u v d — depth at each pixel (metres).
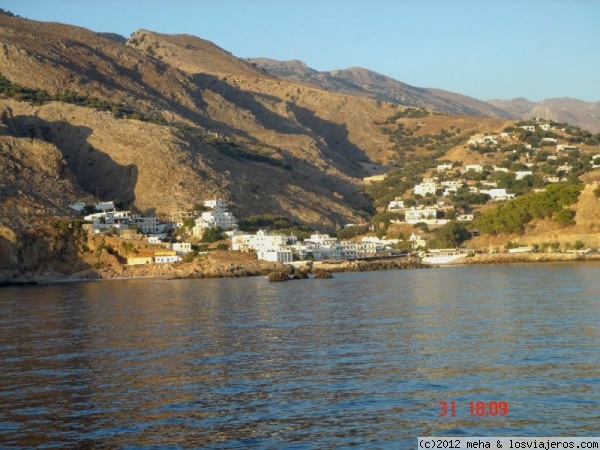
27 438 61.28
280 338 101.75
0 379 80.56
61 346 100.31
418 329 105.44
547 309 121.62
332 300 153.00
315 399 69.56
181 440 60.12
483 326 105.88
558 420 62.22
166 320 125.00
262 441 59.47
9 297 191.12
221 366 84.06
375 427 61.94
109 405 69.44
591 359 80.94
